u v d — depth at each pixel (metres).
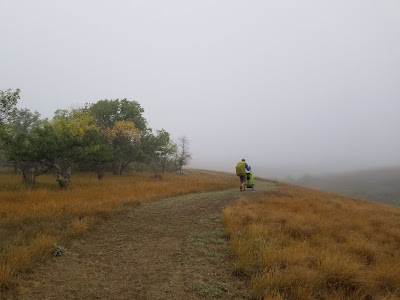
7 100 18.47
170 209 10.80
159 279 4.82
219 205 11.72
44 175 31.02
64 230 7.16
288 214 10.07
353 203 18.64
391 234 9.51
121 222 8.66
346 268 5.22
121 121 38.53
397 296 4.81
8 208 9.36
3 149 21.36
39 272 4.84
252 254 6.00
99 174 29.34
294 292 4.40
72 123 21.48
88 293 4.20
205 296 4.31
